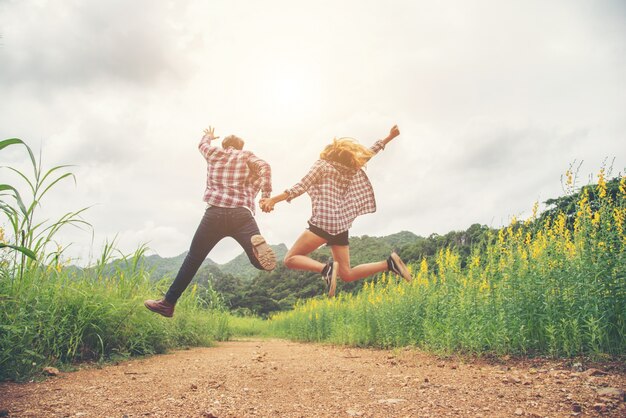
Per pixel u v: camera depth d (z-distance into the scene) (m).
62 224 4.28
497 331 4.54
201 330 8.74
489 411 2.36
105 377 3.76
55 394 2.94
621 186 4.16
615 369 3.41
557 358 4.08
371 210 3.92
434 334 5.49
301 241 3.74
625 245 3.95
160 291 7.08
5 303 3.88
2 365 3.52
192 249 4.08
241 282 73.56
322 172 3.78
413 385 3.24
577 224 4.43
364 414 2.40
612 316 3.96
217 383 3.40
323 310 11.57
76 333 4.69
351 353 6.49
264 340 12.64
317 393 3.03
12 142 3.22
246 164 4.12
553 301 4.36
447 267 6.24
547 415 2.24
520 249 5.11
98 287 5.68
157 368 4.45
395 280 8.40
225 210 3.96
